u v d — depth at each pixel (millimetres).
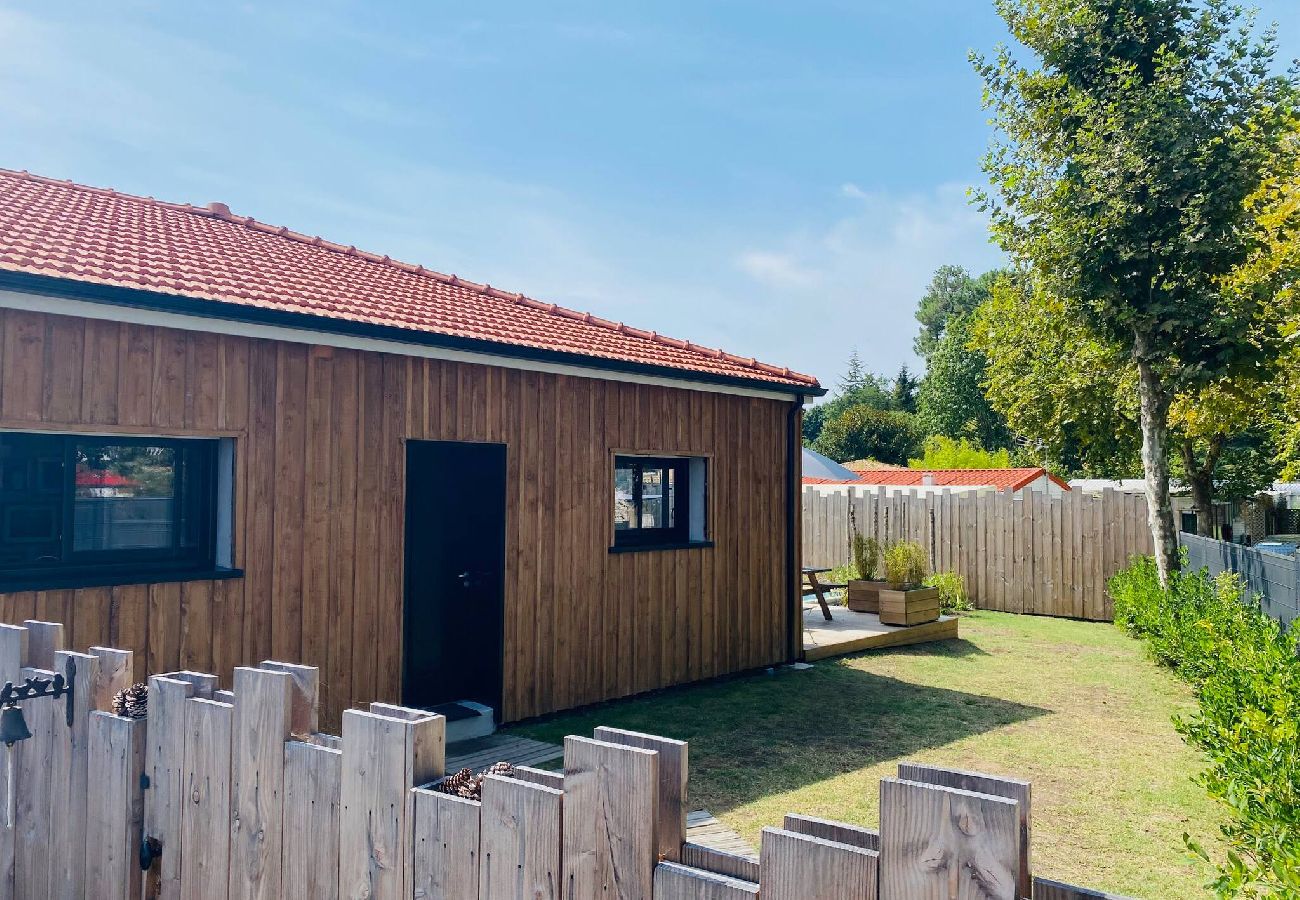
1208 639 7125
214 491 6074
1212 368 10961
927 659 10922
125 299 5316
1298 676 4562
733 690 9164
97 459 5523
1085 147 11266
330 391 6512
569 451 8172
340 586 6520
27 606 5086
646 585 8867
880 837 1475
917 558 13109
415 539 7676
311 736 2383
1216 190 10320
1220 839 5102
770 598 10336
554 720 7824
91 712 2752
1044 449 20047
